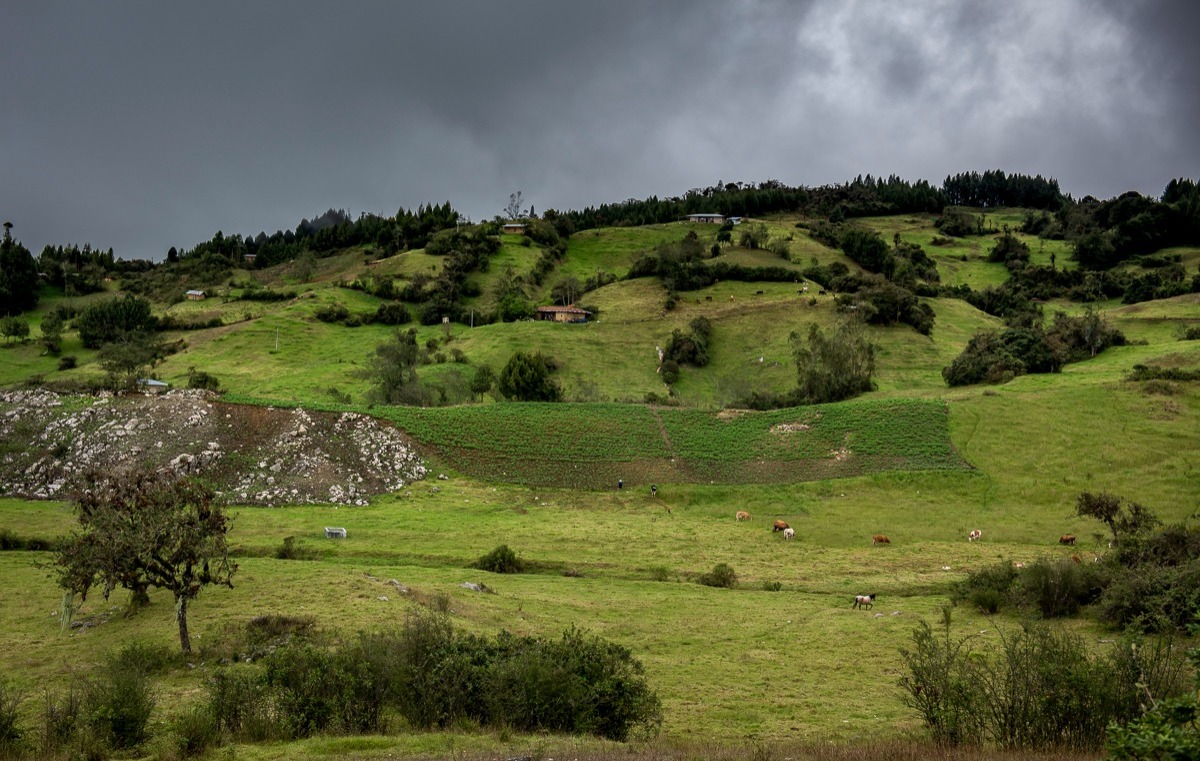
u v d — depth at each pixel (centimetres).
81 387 9956
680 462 9150
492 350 14700
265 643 3978
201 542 4056
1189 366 10888
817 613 5150
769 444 9531
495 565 6191
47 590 5119
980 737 2456
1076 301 19100
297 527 7012
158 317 17662
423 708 2841
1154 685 2352
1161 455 8531
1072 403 9881
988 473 8581
